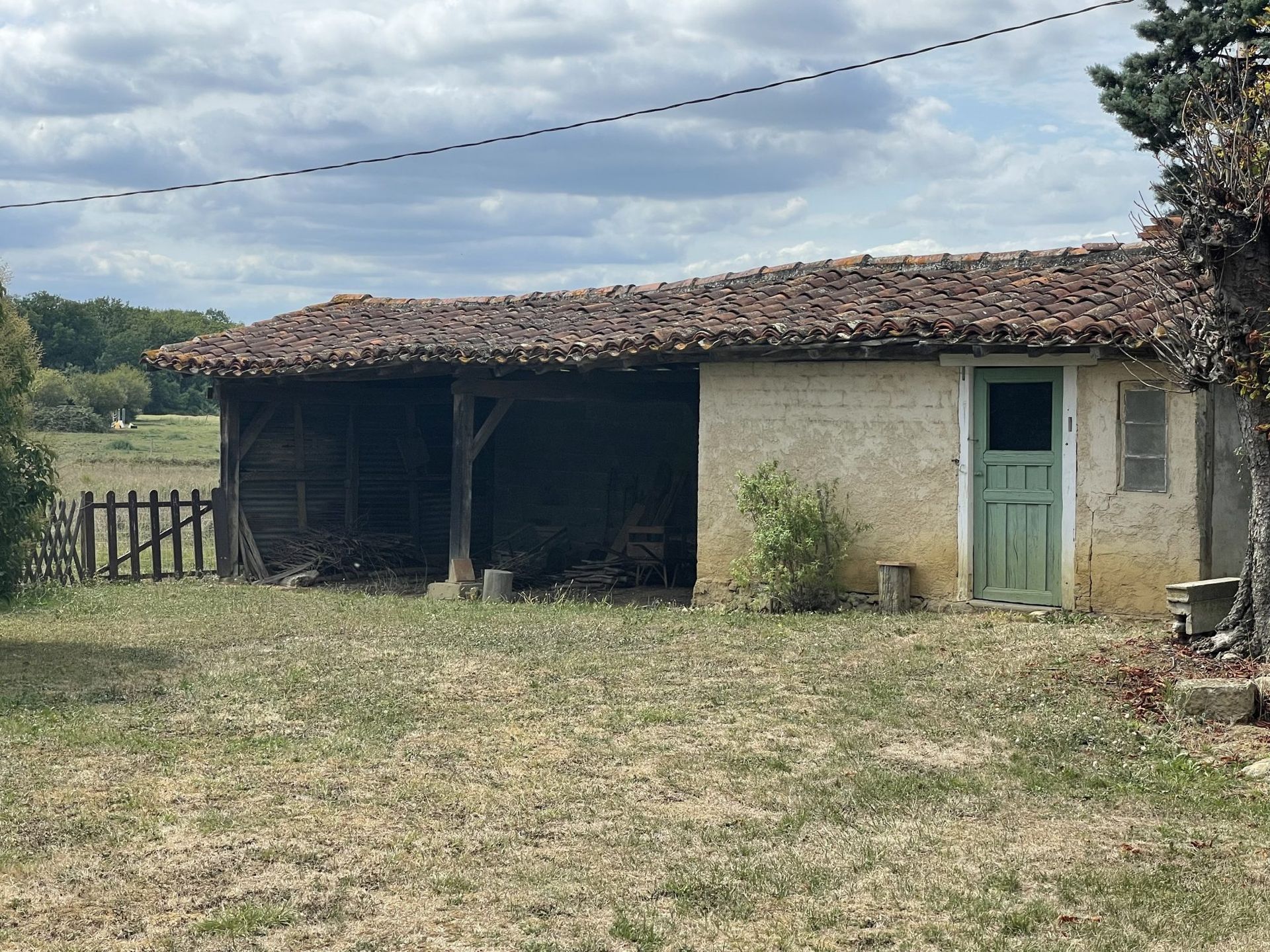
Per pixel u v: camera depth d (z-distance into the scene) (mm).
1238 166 8367
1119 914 5031
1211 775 6805
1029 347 10906
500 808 6379
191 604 13750
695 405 16844
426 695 8844
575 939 4828
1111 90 16109
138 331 92625
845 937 4840
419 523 18734
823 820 6199
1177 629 9398
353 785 6742
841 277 14352
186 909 5117
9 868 5531
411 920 5008
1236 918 4988
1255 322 8398
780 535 12086
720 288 15422
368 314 18203
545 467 18641
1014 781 6781
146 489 26641
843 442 12375
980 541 11688
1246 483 10820
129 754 7332
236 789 6664
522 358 13867
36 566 15562
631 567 16422
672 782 6809
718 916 5043
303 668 9758
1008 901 5168
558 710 8383
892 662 9641
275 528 17359
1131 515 10859
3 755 7277
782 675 9344
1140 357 10633
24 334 10766
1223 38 15578
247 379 16672
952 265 13852
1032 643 9898
